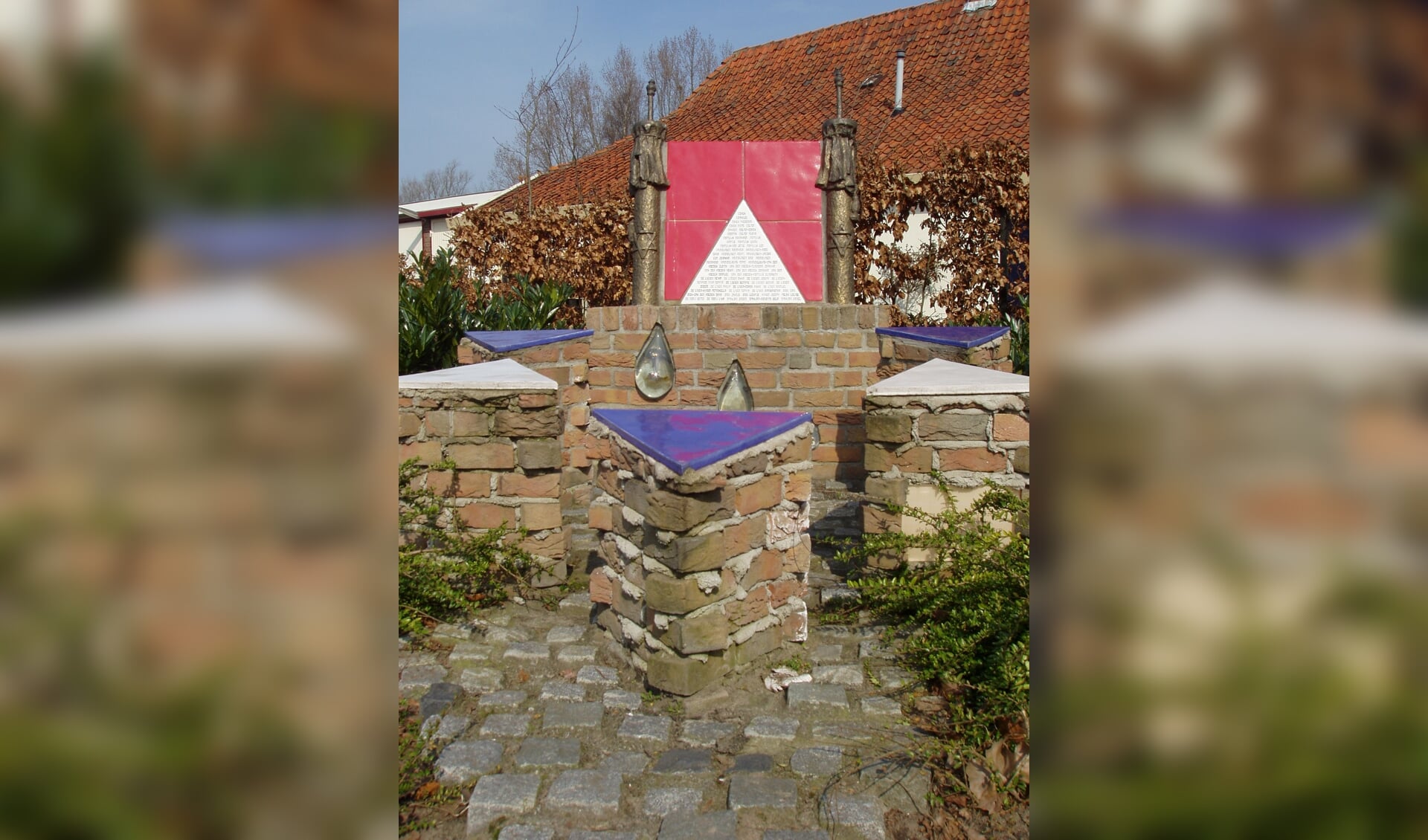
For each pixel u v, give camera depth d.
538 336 6.52
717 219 7.12
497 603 4.39
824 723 3.19
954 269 11.70
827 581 4.61
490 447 4.50
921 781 2.81
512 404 4.47
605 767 2.93
